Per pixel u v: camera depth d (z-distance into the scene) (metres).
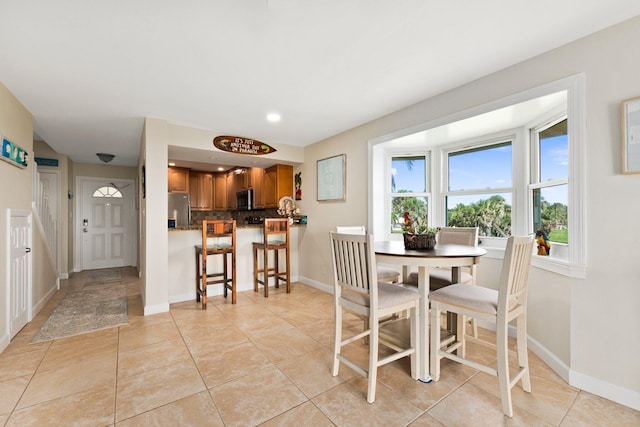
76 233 5.71
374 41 1.84
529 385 1.78
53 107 2.87
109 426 1.52
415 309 1.94
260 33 1.74
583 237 1.81
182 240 3.77
